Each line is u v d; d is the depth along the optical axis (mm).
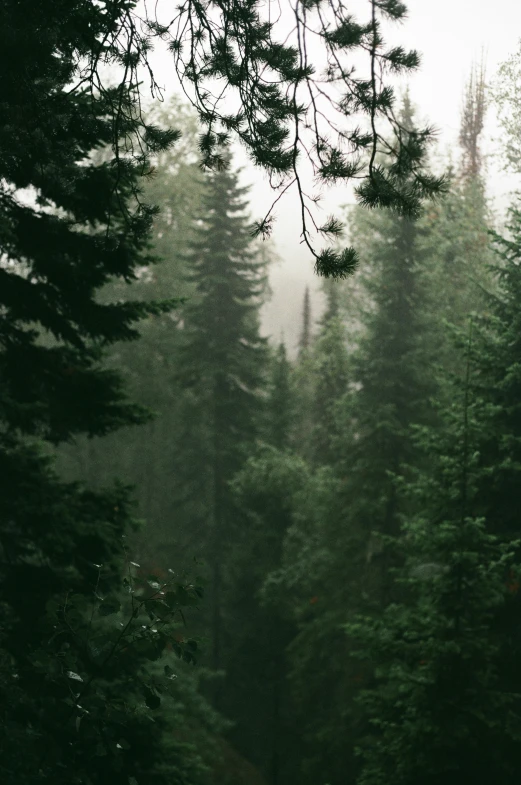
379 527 21328
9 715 5148
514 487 12195
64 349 8695
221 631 29562
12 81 4480
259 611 27875
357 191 4379
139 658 6309
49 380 8336
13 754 4520
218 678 28391
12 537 7941
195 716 18141
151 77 4555
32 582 7715
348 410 22328
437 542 10922
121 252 7379
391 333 21516
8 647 7113
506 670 11609
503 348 12820
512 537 11844
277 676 27734
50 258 7668
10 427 8266
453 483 11281
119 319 8258
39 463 8273
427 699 10367
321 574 22500
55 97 4637
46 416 8406
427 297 22297
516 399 12664
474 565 10617
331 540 22422
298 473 23469
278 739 27406
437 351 22172
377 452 21250
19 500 7711
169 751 8078
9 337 8344
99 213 7105
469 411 11758
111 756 5953
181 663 17656
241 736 27688
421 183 4312
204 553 29188
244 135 4512
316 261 4254
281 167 4273
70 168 6148
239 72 4445
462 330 13289
